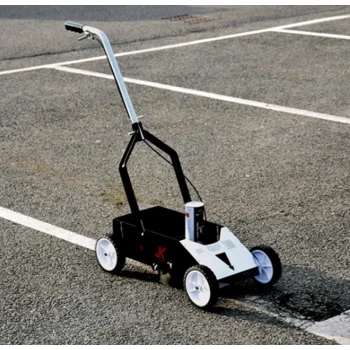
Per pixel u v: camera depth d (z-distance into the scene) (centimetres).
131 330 566
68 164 785
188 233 587
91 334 564
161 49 1108
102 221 689
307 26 1205
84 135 845
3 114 901
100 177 759
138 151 807
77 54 1095
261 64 1033
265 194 724
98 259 624
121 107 912
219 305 584
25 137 844
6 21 1278
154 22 1252
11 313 585
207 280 566
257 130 846
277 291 597
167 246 590
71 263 635
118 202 718
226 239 589
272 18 1259
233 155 794
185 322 571
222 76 996
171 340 557
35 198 727
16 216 699
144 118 881
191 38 1159
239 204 710
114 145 821
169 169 771
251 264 586
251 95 936
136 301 592
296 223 680
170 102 922
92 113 898
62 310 586
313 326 565
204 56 1069
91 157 798
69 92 959
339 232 666
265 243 654
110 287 607
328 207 703
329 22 1223
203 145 816
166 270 595
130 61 1057
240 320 571
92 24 1244
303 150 802
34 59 1077
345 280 609
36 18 1291
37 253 648
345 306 582
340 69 1010
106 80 993
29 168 779
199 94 942
